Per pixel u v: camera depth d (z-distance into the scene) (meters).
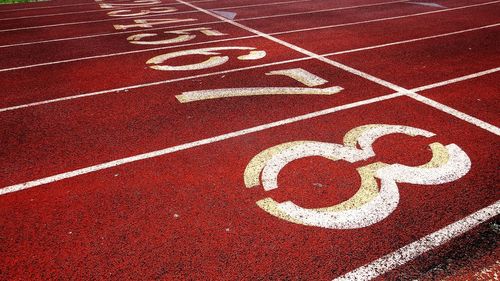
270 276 2.93
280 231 3.38
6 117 5.63
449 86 6.48
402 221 3.46
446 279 2.85
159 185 4.05
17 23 12.46
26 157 4.59
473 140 4.77
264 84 6.68
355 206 3.65
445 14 12.43
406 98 6.03
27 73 7.52
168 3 16.42
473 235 3.28
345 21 11.76
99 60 8.25
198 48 9.05
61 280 2.94
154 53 8.70
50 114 5.72
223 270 3.00
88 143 4.89
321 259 3.08
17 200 3.85
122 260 3.12
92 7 15.55
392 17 12.17
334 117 5.43
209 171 4.27
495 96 6.05
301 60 7.99
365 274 2.93
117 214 3.63
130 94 6.39
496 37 9.48
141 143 4.88
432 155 4.44
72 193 3.95
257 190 3.93
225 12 13.85
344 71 7.29
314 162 4.36
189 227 3.46
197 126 5.26
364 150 4.57
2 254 3.20
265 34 10.34
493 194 3.77
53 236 3.38
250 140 4.88
